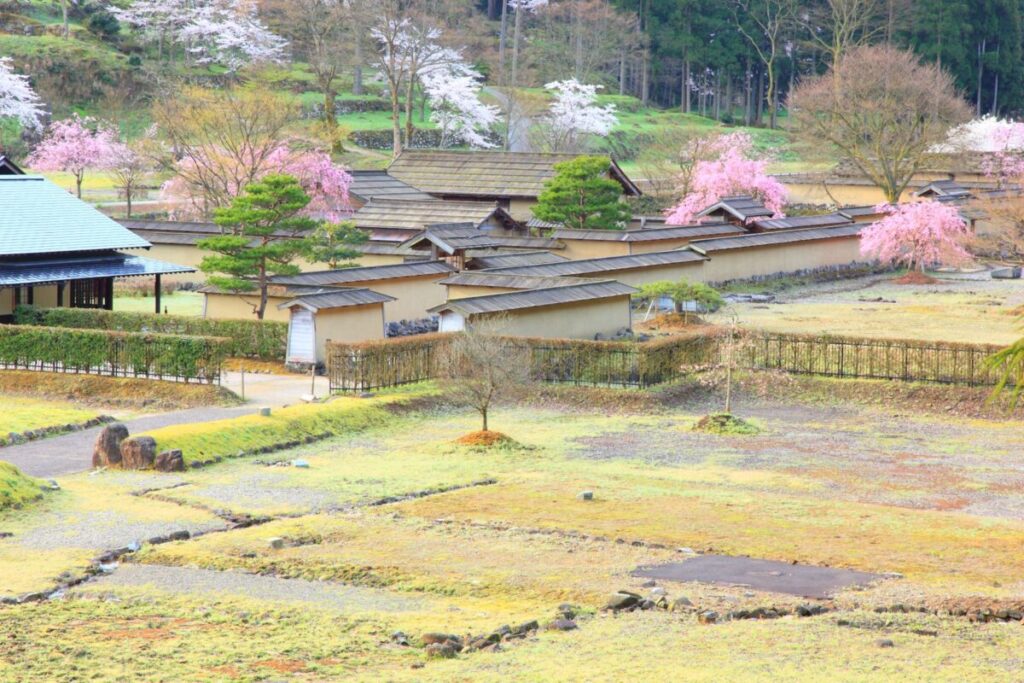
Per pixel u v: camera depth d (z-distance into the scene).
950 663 17.41
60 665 17.56
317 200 68.25
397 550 23.78
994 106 137.62
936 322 55.88
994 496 29.92
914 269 74.44
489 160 81.06
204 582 21.98
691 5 135.12
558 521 26.02
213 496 28.30
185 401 39.81
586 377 42.09
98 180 93.00
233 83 100.69
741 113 150.38
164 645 18.48
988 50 137.25
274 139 65.56
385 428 37.16
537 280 50.78
